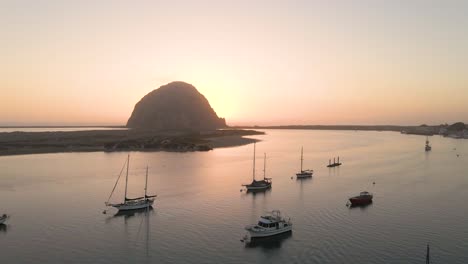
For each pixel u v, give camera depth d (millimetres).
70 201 73750
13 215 63719
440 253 48531
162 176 104562
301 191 87500
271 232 53812
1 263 44312
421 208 71000
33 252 47875
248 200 77188
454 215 66000
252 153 177250
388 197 80812
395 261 45906
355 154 181500
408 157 167750
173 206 71250
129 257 46656
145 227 58344
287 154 177250
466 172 118625
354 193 85250
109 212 66438
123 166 123062
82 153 166125
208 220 62312
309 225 59812
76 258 46156
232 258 46656
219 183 95438
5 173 105750
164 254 47719
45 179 96562
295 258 46688
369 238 53844
